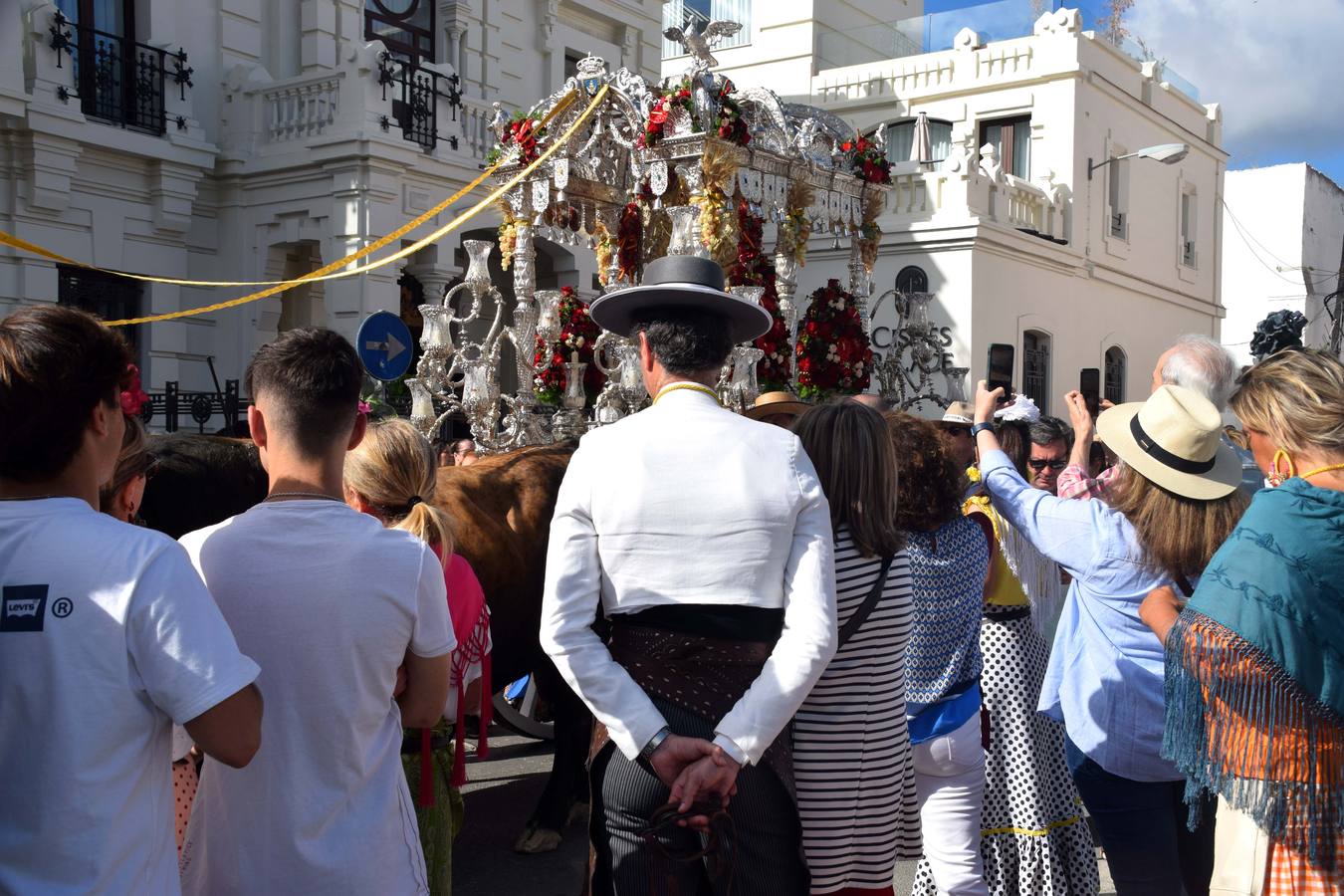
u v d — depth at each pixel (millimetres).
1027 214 16703
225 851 2121
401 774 2316
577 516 2453
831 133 7355
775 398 4590
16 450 1832
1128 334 19391
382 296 12523
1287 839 2311
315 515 2227
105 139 11906
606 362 7285
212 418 12781
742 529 2391
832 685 2695
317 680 2135
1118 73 18719
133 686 1801
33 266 11531
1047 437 4621
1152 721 2924
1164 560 2863
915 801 2875
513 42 15547
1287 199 26922
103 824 1752
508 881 4516
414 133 13047
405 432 3113
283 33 13594
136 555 1832
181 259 13000
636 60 17531
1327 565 2279
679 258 2666
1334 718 2262
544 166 6613
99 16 12219
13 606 1771
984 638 3752
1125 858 3002
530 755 6371
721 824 2371
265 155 12938
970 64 18188
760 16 20500
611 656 2490
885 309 15672
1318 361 2496
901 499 3131
